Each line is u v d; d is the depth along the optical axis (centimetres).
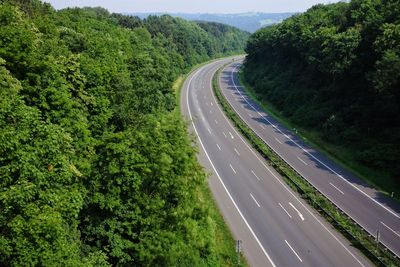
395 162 4981
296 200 4450
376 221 4000
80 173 2289
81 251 2306
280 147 6175
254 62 12912
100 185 2466
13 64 3050
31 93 2964
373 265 3306
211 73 13562
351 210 4216
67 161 2214
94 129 3684
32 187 1847
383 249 3466
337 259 3384
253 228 3850
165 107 6188
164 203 2730
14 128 1984
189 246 2866
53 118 2934
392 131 5450
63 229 1992
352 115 6175
